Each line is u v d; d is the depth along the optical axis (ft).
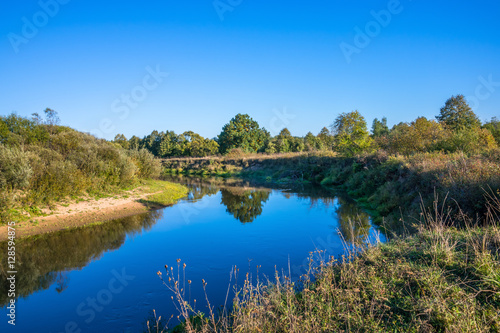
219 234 40.73
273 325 14.98
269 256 31.24
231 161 167.02
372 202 55.01
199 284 25.34
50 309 22.24
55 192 50.29
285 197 72.59
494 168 29.84
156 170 91.04
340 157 106.52
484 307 13.23
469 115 102.78
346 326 13.88
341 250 30.78
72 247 36.58
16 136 63.72
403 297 15.03
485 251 16.70
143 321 20.15
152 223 48.49
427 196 37.22
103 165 65.51
